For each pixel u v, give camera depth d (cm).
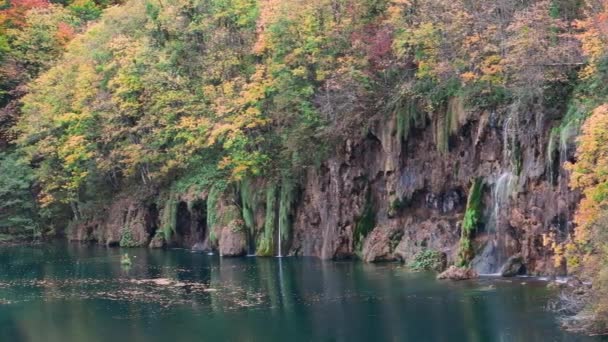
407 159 5656
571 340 3241
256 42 6694
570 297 3753
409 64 5778
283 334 3669
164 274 5559
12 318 4309
